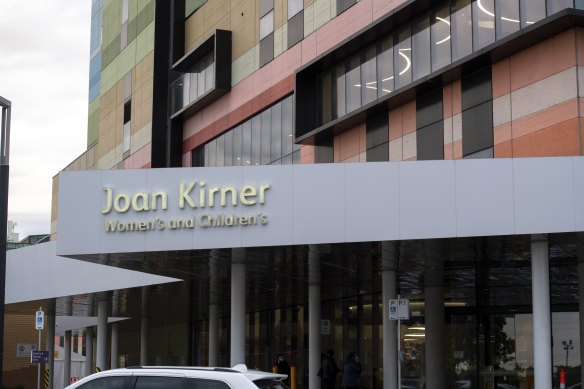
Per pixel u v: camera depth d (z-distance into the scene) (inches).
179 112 1510.8
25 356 1616.6
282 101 1237.7
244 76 1334.9
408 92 968.9
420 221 714.2
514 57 856.9
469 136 906.1
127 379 427.2
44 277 1366.9
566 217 676.1
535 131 823.7
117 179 800.9
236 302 876.6
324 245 761.6
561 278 1002.7
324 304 1332.4
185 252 802.2
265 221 758.5
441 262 885.2
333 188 744.3
